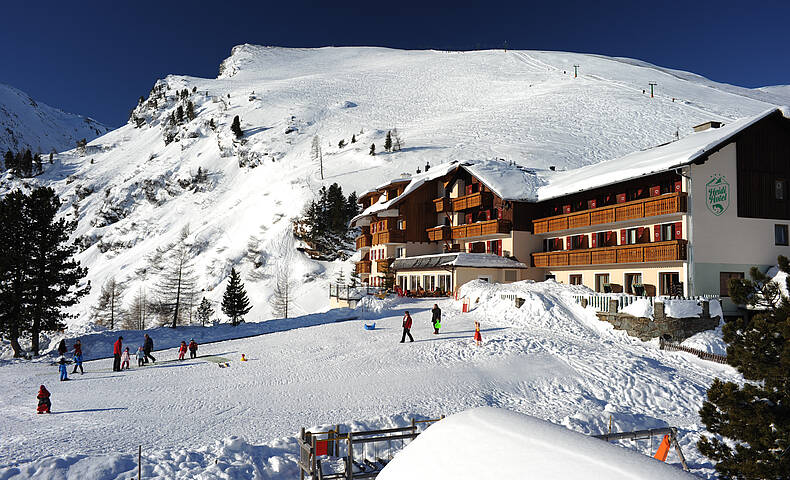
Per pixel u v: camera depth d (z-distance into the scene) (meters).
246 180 137.12
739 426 10.08
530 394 19.39
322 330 32.91
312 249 88.44
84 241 136.50
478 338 25.84
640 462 4.12
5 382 23.86
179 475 10.65
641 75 170.25
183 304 76.00
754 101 140.25
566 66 192.25
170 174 151.12
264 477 11.07
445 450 5.15
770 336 10.41
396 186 58.88
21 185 194.00
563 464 4.25
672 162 30.19
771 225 32.00
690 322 25.84
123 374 24.95
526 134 114.00
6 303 35.22
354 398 18.44
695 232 29.78
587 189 36.66
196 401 18.56
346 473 10.20
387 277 55.00
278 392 19.53
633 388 19.92
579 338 27.33
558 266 41.06
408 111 162.12
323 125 156.75
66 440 13.72
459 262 42.22
